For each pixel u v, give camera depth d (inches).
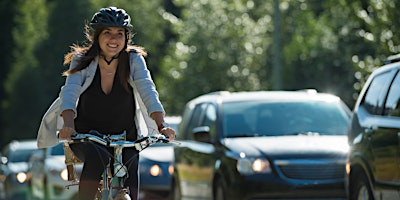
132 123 420.8
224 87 2094.0
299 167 715.4
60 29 3634.4
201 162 800.3
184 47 2132.1
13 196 1273.4
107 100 412.2
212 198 772.6
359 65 1115.3
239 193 717.9
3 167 1373.0
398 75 587.5
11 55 3914.9
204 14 2113.7
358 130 618.5
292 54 1921.8
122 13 408.2
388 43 1050.7
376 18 1086.4
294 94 821.2
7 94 3907.5
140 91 411.2
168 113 2143.2
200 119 840.9
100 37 407.2
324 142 737.0
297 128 774.5
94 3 3666.3
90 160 394.0
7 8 3939.5
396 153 549.6
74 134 387.5
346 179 633.0
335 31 1796.3
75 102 403.9
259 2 2130.9
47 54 3641.7
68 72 407.8
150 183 976.9
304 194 706.8
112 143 392.5
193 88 2101.4
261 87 2069.4
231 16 2105.1
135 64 413.7
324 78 1879.9
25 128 3585.1
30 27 3944.4
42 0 3996.1
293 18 2036.2
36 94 3585.1
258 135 767.1
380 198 575.2
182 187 858.8
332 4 1717.5
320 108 797.2
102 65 410.3
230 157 735.7
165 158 991.6
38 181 1065.5
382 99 597.6
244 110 794.8
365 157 597.3
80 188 396.5
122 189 386.3
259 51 2082.9
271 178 709.9
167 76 2153.1
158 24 3836.1
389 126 564.4
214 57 2091.5
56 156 1032.8
